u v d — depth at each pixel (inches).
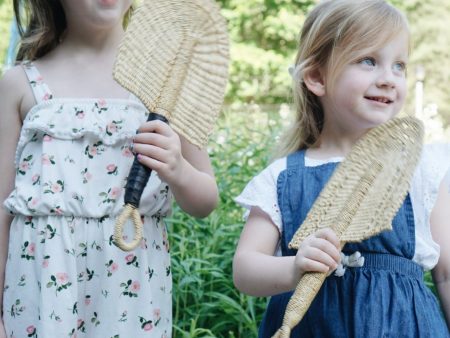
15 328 96.2
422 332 91.8
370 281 92.6
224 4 507.8
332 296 92.7
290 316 80.7
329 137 101.8
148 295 95.0
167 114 88.2
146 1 91.3
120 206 95.5
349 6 99.2
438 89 499.5
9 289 97.1
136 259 95.3
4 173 100.4
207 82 90.0
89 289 94.7
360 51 96.9
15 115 100.7
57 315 92.9
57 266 93.7
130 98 98.7
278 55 481.7
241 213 147.7
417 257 94.9
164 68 89.4
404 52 98.3
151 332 95.0
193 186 94.7
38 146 97.4
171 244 137.6
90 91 99.7
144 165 85.8
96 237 94.9
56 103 97.9
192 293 129.6
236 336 131.8
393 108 97.8
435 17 508.4
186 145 100.5
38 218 95.6
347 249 93.7
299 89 104.1
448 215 97.2
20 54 106.0
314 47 101.3
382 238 93.7
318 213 87.7
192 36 90.7
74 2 99.4
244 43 494.6
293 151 104.6
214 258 136.3
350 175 88.7
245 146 164.4
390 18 97.9
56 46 105.0
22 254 96.0
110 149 96.6
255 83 472.4
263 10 502.9
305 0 500.4
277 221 97.5
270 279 90.0
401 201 85.6
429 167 97.1
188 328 130.0
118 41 103.5
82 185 95.4
